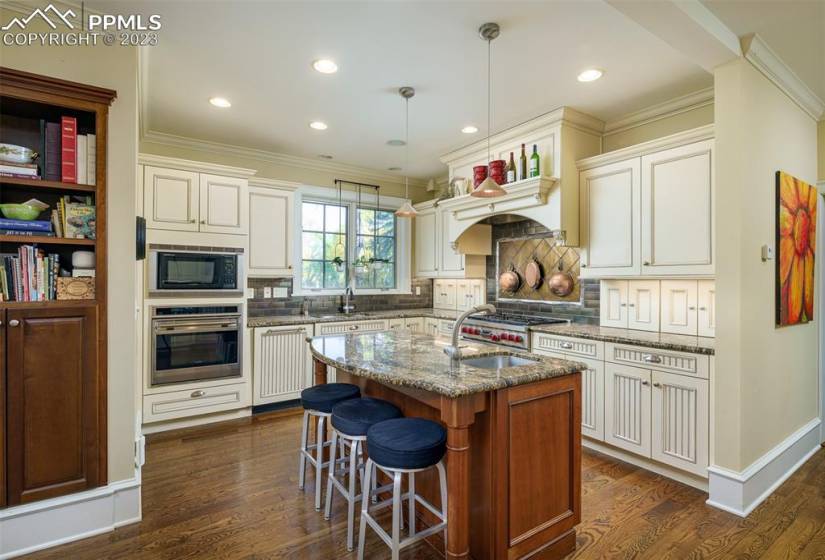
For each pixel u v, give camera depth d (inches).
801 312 114.4
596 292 145.9
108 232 83.6
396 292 213.0
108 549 77.8
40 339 78.1
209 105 128.6
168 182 137.1
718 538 82.4
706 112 120.0
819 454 120.2
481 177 146.6
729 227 92.2
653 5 73.4
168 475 107.7
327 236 195.3
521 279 175.2
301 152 176.7
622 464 115.1
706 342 106.3
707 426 97.7
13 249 82.7
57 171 81.8
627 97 122.9
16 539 75.8
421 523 86.5
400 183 216.7
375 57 101.0
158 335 134.6
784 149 107.1
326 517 89.0
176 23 87.2
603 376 119.2
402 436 70.3
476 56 100.6
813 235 120.4
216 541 80.7
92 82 82.0
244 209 151.1
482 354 89.2
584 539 82.1
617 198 125.9
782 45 92.6
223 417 149.0
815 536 82.8
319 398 94.7
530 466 73.2
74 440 80.8
